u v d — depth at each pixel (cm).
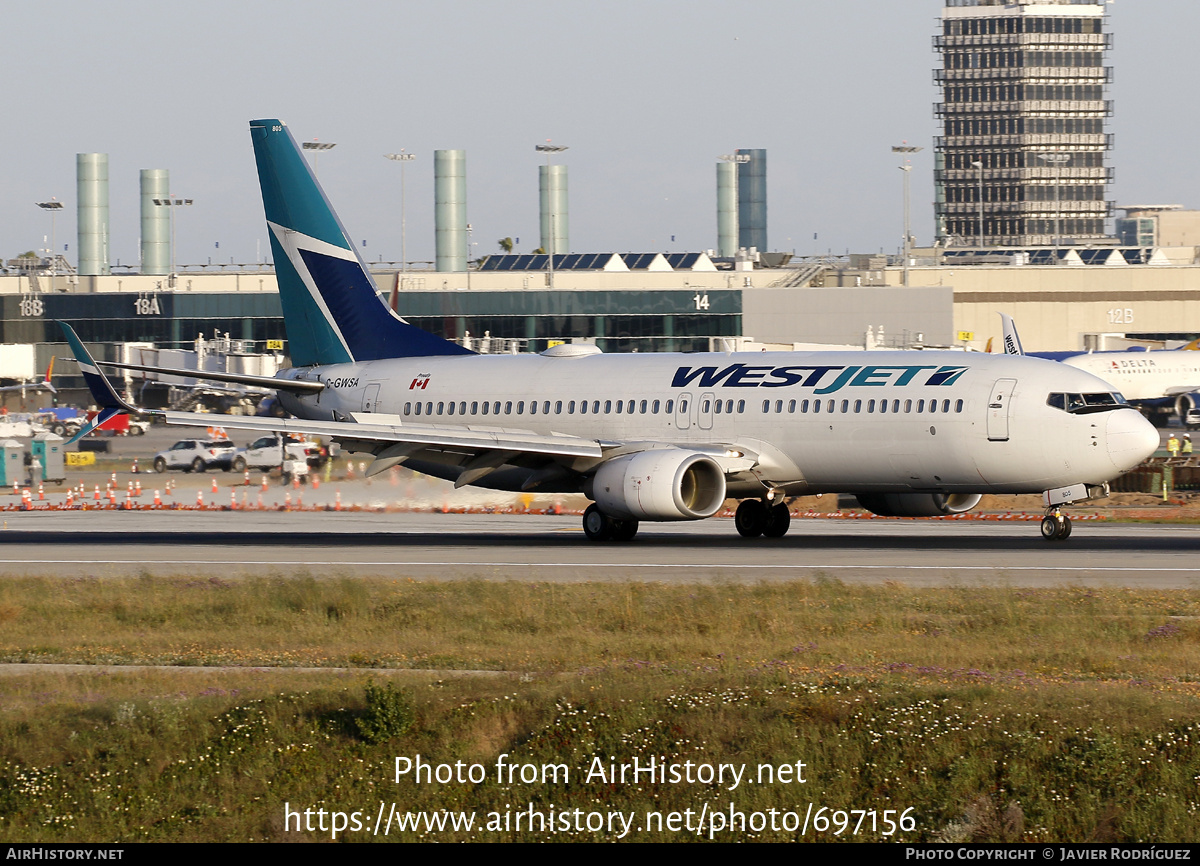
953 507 17888
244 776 7050
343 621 11200
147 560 15900
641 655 9475
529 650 9719
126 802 6800
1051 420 15375
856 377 16588
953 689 7762
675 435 17512
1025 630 10156
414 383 19850
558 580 13400
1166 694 7812
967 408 15712
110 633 10944
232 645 10206
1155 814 6469
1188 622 10362
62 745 7219
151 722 7412
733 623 10506
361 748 7256
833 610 11112
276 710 7575
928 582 12900
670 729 7206
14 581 13588
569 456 17725
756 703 7506
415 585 12850
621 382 18188
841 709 7325
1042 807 6538
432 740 7319
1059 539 16712
